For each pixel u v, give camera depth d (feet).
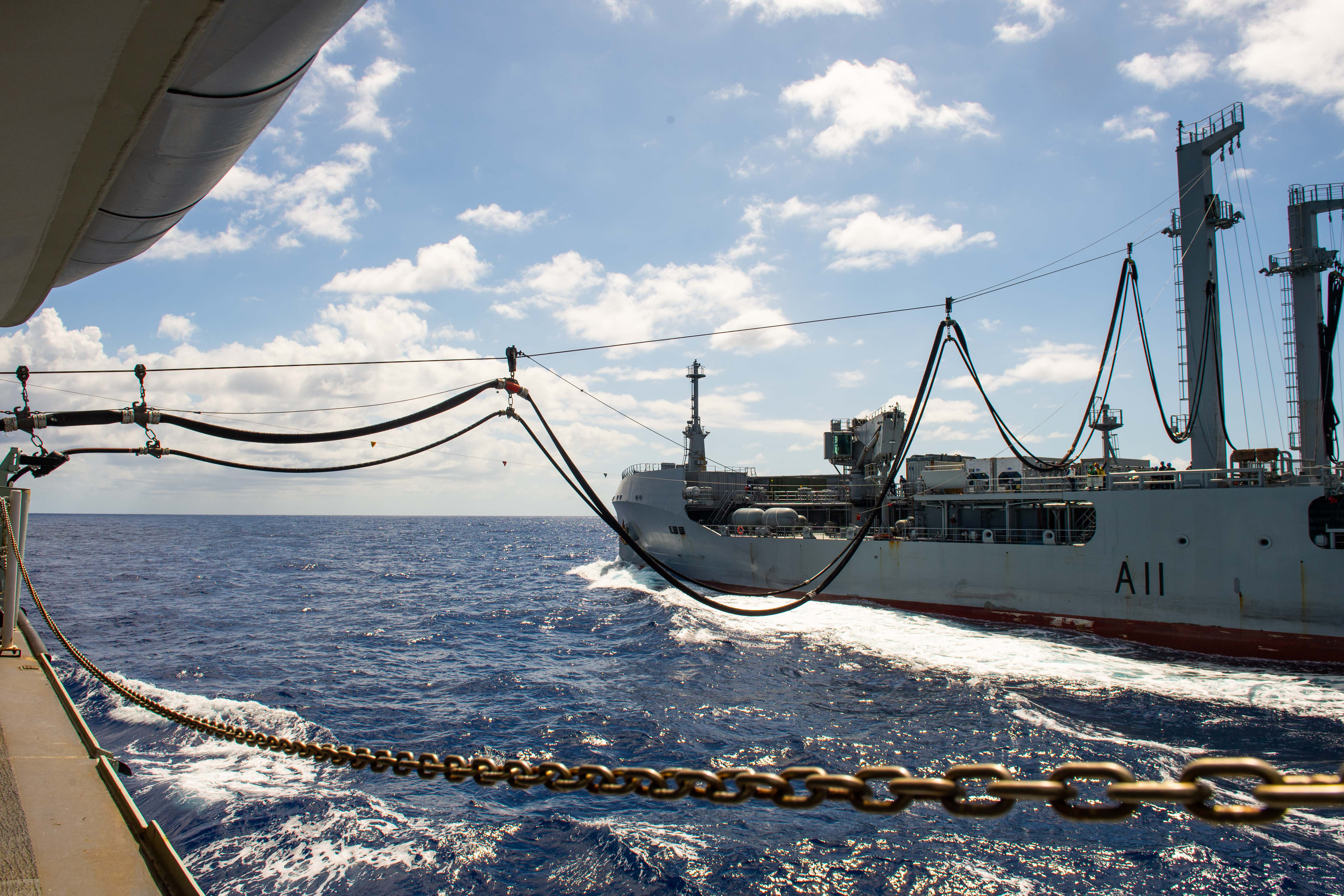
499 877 43.29
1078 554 99.40
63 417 31.01
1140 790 7.37
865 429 147.33
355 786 55.52
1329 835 47.93
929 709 72.90
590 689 83.05
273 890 41.75
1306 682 79.56
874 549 120.57
